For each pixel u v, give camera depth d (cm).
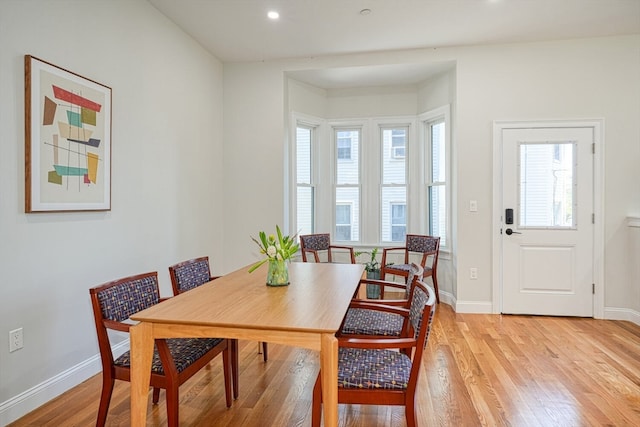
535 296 393
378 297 441
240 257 445
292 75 450
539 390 235
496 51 395
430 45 399
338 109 509
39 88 212
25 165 206
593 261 383
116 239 276
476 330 347
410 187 498
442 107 441
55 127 222
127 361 179
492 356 287
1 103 194
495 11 329
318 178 507
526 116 390
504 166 395
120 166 280
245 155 444
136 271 297
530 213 393
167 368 164
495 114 395
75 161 237
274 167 439
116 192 275
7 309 198
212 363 273
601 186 380
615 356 287
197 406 215
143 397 159
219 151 439
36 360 215
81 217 245
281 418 204
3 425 196
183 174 365
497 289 399
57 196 224
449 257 436
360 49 410
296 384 242
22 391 207
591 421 202
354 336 208
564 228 387
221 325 151
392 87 496
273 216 439
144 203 307
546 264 391
